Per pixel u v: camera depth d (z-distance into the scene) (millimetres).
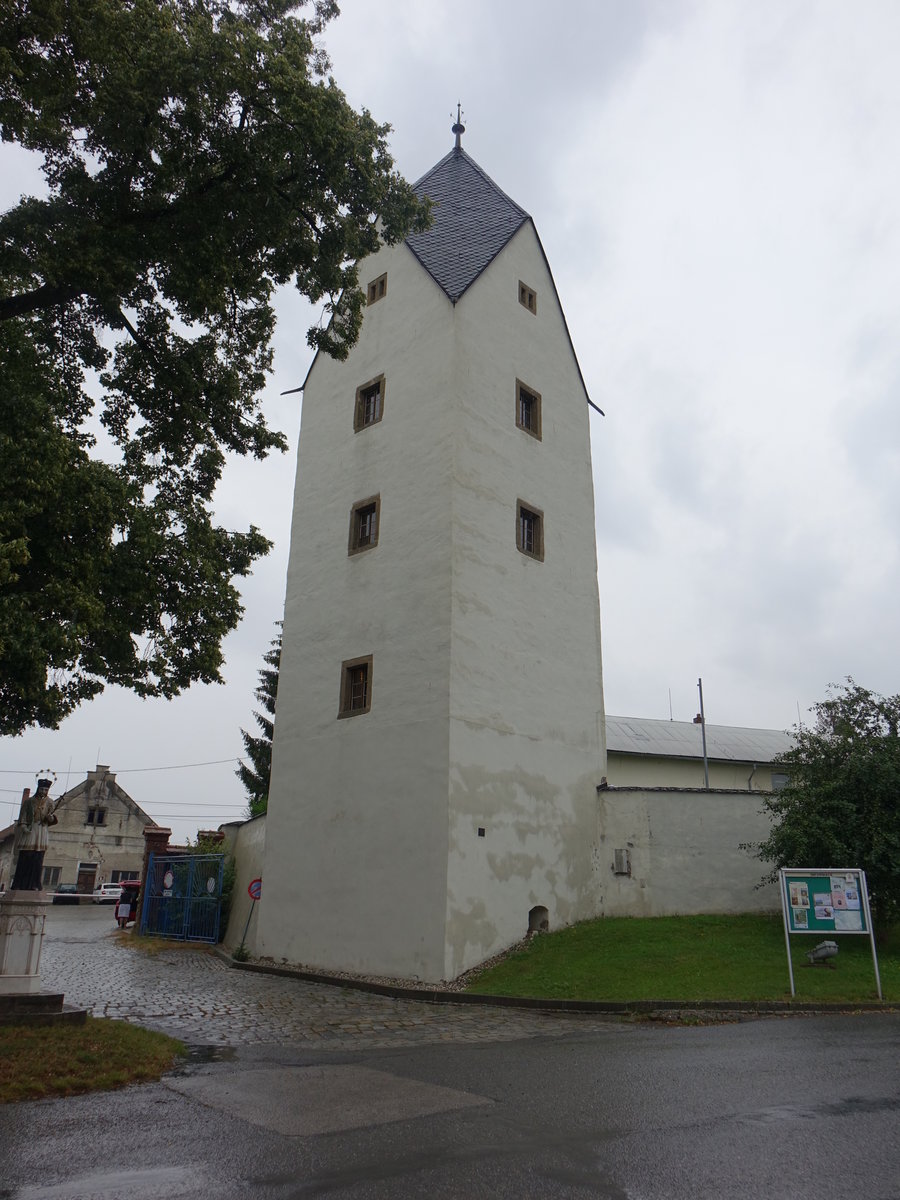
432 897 15672
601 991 12914
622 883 18844
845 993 12320
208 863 23375
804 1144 5508
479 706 17406
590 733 20188
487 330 20859
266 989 14375
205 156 12336
